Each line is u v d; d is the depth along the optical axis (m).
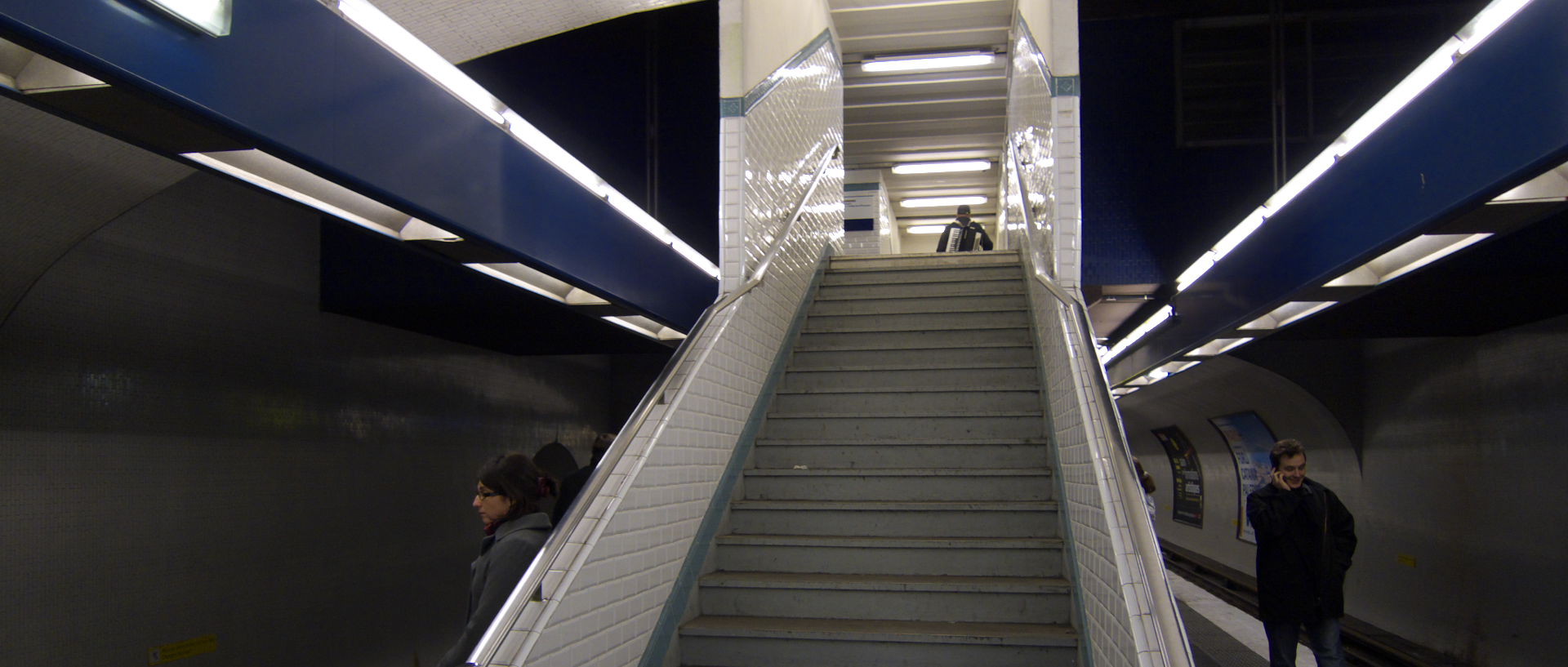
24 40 2.02
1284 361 10.17
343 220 3.86
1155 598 2.54
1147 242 9.94
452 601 8.58
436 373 8.38
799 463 5.34
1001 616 4.08
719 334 4.66
